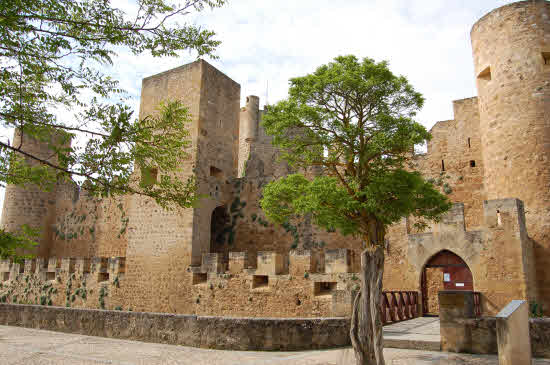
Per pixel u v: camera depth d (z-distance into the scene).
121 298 23.19
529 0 20.03
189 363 9.60
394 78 9.66
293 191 10.60
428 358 9.38
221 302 19.97
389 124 9.51
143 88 26.12
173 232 22.22
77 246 31.17
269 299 18.77
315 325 11.45
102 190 6.56
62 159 6.39
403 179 9.34
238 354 10.63
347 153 9.84
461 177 22.78
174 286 21.53
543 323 9.34
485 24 21.27
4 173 6.74
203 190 22.83
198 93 23.55
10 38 6.20
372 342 8.48
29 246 6.79
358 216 9.82
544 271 17.31
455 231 17.30
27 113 6.72
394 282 18.80
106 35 6.46
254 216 24.09
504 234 15.98
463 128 23.28
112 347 11.59
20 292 28.86
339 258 17.50
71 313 14.43
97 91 7.18
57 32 6.32
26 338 12.99
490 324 9.80
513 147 19.17
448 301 10.36
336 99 10.09
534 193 18.23
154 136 6.85
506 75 19.88
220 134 24.77
